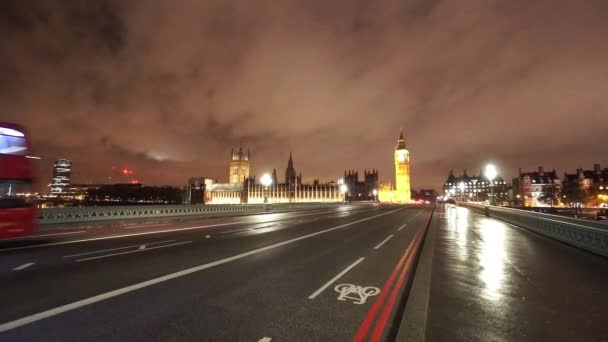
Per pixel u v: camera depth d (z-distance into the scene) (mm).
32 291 6820
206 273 8492
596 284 7633
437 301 6355
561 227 14977
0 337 4703
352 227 21922
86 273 8367
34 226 12906
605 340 4727
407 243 14445
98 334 4836
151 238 15359
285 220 28031
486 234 18062
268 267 9281
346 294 6844
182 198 172000
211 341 4641
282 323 5293
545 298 6586
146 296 6566
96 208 23016
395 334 4918
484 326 5176
